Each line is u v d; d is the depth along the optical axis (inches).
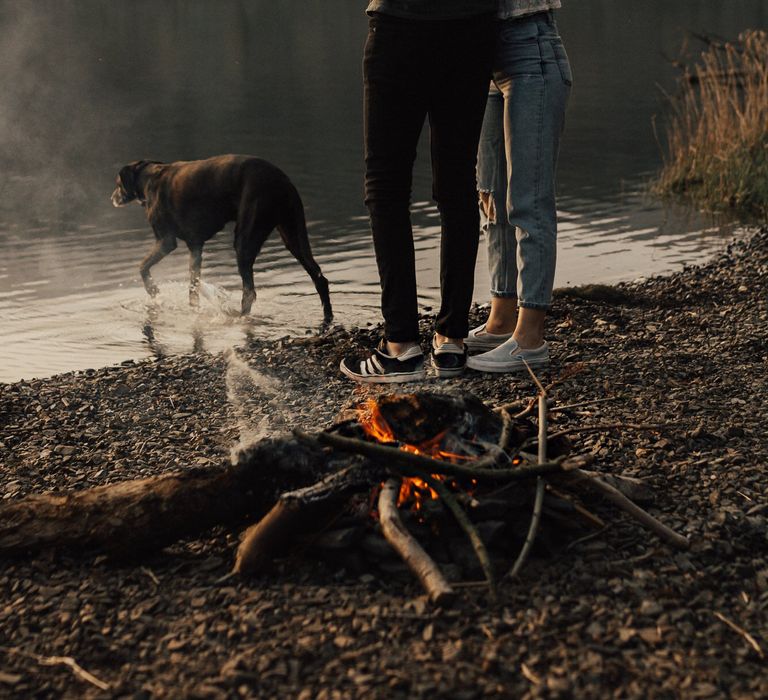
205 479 119.5
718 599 105.8
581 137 571.5
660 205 414.9
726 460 138.9
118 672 97.5
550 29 176.1
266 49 1121.4
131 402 191.6
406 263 175.2
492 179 190.1
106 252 354.3
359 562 111.7
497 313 195.8
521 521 114.3
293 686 92.5
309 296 291.6
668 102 658.2
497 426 125.1
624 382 177.8
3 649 102.3
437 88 165.0
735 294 257.8
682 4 1421.0
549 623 100.3
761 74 443.5
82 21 1528.1
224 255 350.9
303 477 119.0
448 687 90.6
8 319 272.8
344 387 191.2
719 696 89.1
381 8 160.9
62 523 119.0
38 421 180.5
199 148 553.3
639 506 125.3
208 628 103.1
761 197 407.2
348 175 475.2
